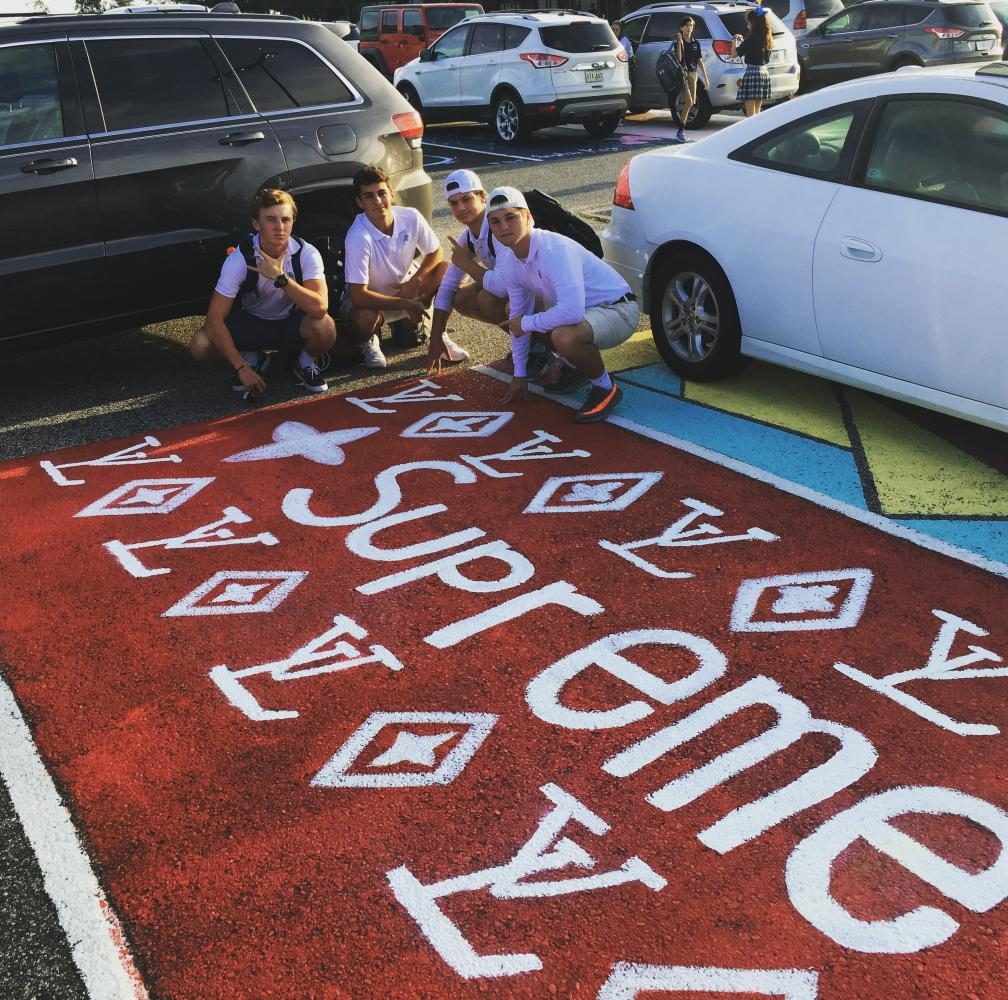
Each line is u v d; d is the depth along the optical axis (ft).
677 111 48.32
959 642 11.09
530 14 50.16
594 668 10.83
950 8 51.85
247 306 18.26
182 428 17.40
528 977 7.43
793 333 16.46
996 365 13.89
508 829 8.77
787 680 10.54
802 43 57.16
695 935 7.72
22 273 17.16
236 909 8.09
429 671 10.87
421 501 14.62
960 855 8.39
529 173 40.70
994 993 7.22
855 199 15.31
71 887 8.36
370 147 20.27
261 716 10.27
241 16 19.48
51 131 17.34
